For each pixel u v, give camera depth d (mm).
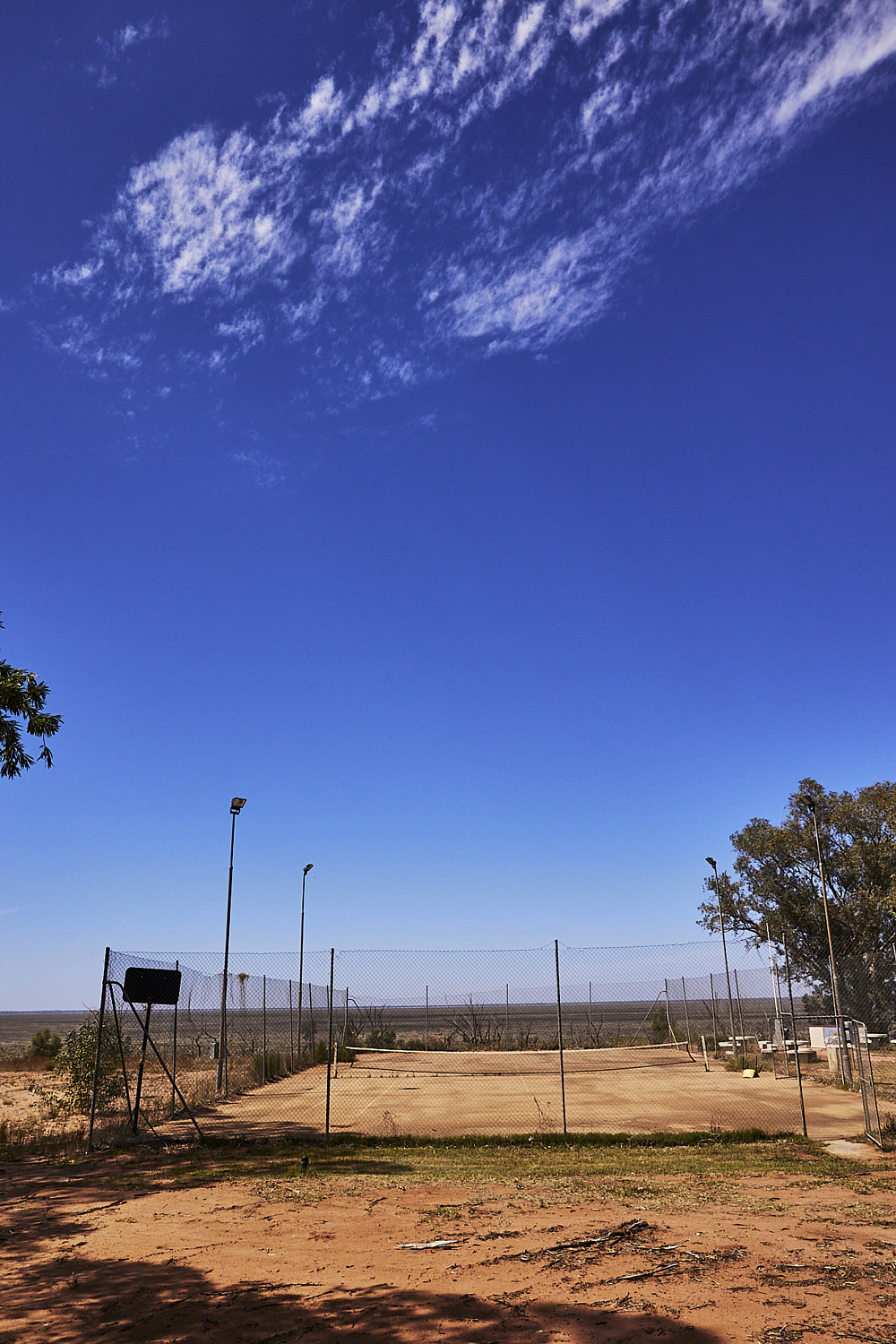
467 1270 7480
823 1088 20750
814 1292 6742
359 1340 6039
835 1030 24172
